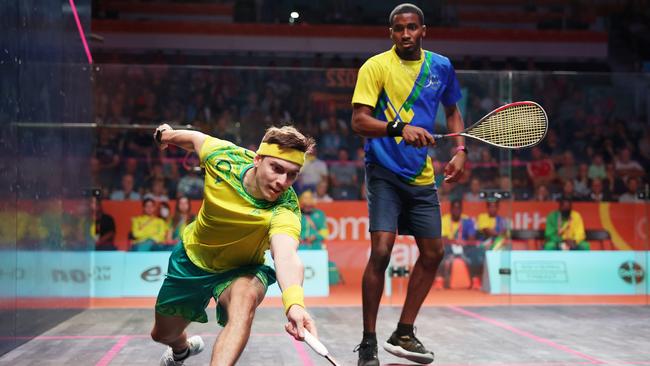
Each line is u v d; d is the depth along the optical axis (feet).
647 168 20.79
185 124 20.38
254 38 33.30
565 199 20.67
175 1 33.81
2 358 11.75
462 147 11.39
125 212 20.10
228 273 7.69
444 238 20.40
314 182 20.54
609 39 34.91
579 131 20.70
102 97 20.16
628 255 20.80
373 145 11.06
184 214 20.25
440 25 35.37
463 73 20.57
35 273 14.02
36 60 14.11
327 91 20.67
